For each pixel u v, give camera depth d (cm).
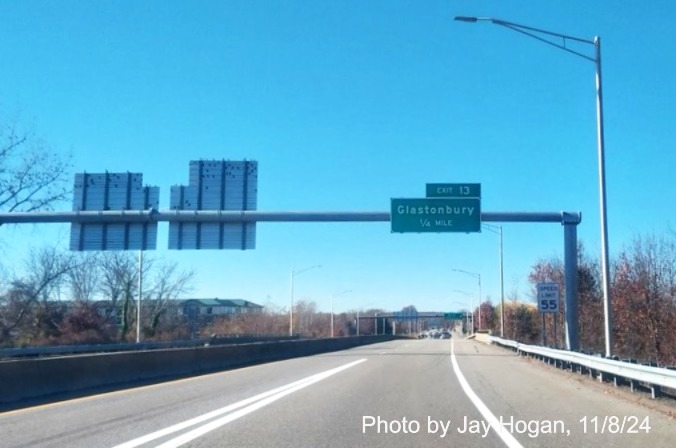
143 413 1552
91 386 2147
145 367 2523
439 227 3241
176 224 3241
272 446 1157
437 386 2208
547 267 6988
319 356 4500
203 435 1257
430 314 15525
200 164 3262
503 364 3434
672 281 4566
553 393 2005
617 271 4741
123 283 8169
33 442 1176
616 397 1897
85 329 6631
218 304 16138
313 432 1295
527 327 8662
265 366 3409
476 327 14150
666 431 1327
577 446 1172
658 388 1808
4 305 6169
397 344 7612
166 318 9475
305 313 15500
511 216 3262
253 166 3250
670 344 4466
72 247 3259
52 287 6450
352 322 16812
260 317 13300
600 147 2480
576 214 3247
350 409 1620
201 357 3061
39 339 6072
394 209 3253
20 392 1800
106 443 1170
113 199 3259
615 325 4634
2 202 3575
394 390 2069
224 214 3188
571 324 3212
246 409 1625
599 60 2481
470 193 3275
